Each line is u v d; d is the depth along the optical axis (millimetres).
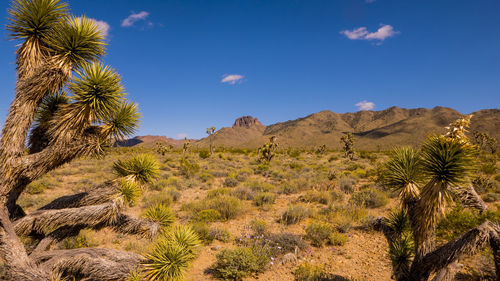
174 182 15547
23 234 3170
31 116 3131
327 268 5598
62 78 3205
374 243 6984
